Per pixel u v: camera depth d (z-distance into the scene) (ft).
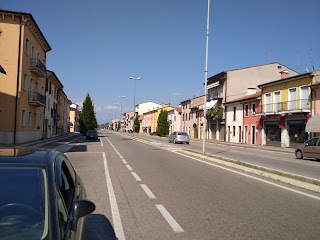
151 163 51.75
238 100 156.66
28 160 10.96
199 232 17.35
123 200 24.97
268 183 33.27
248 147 119.44
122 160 56.39
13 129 98.17
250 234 17.04
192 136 238.89
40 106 121.70
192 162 53.78
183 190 29.01
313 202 24.73
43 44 129.08
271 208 22.68
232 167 47.06
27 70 107.45
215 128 192.34
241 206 23.18
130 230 17.62
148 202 24.30
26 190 9.57
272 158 71.77
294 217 20.40
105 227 18.07
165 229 17.84
